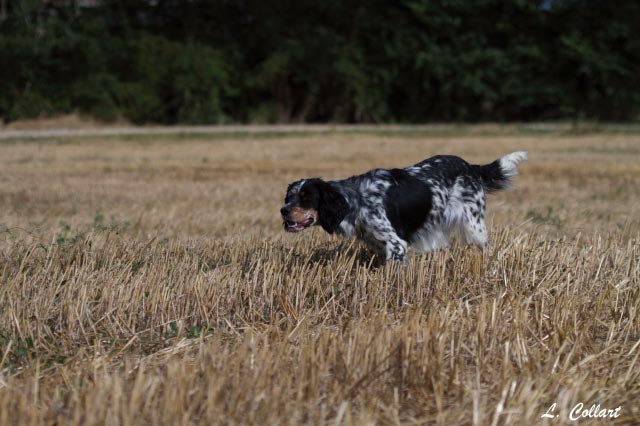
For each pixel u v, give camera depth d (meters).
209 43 55.12
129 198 15.09
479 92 53.62
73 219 12.16
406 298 6.98
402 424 4.43
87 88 48.84
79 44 48.56
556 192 16.02
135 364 5.36
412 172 8.00
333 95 55.16
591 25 53.75
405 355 4.98
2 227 11.07
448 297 6.84
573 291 6.70
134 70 51.19
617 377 5.09
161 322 6.42
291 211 7.22
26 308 6.30
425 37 54.12
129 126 49.75
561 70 54.62
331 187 7.38
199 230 11.39
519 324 5.70
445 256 7.48
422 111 56.59
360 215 7.54
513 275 7.39
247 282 6.91
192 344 5.77
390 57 54.56
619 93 52.56
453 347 5.32
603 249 8.20
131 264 7.42
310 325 6.29
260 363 4.87
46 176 19.42
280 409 4.48
